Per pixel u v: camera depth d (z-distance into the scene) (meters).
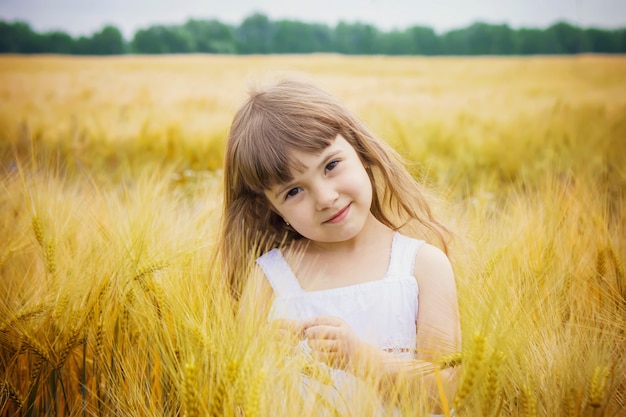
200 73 22.55
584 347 1.59
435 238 2.11
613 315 1.94
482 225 2.40
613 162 3.95
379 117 7.54
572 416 1.35
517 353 1.48
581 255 2.19
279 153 1.64
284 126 1.67
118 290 1.81
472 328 1.44
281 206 1.71
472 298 1.67
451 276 1.78
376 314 1.75
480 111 10.66
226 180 1.94
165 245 2.07
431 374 1.52
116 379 1.73
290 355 1.53
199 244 2.10
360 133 1.86
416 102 12.80
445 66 26.72
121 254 1.90
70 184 2.88
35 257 2.35
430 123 7.72
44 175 2.70
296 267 1.82
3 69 23.52
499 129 7.48
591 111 8.54
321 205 1.63
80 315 1.78
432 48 31.88
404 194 2.00
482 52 32.62
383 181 2.02
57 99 14.27
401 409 1.37
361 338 1.74
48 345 1.75
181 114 10.47
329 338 1.57
